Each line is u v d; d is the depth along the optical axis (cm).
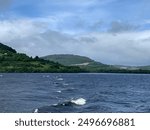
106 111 4047
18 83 11406
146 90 9462
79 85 11300
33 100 5100
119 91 8656
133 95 7356
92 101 5272
